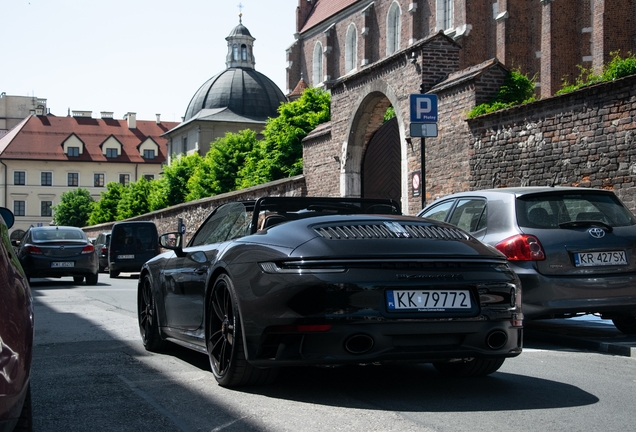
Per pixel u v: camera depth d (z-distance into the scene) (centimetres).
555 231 746
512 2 4084
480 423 421
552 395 503
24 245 2092
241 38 8725
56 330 909
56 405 478
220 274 535
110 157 11100
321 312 452
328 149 2416
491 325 480
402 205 1942
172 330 661
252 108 8306
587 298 728
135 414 450
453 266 479
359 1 5844
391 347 459
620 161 1207
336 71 6216
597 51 3594
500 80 1642
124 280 2422
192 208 3894
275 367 495
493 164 1526
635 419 434
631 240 750
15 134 10969
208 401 482
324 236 482
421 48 1847
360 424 418
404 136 1934
